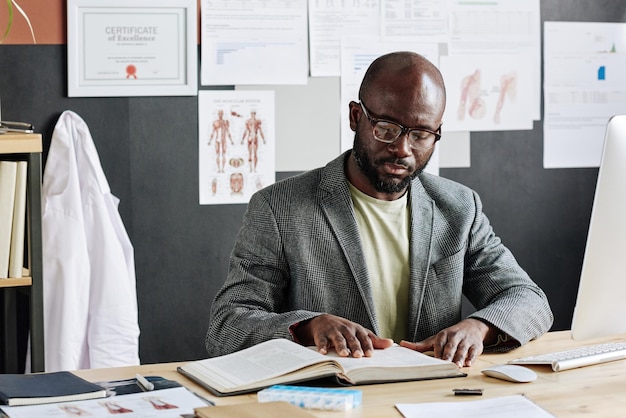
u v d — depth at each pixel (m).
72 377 1.90
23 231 3.23
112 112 3.77
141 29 3.77
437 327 2.48
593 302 2.07
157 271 3.86
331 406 1.73
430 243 2.48
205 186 3.89
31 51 3.66
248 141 3.93
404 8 4.09
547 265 4.35
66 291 3.46
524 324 2.34
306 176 2.53
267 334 2.19
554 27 4.29
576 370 2.07
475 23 4.18
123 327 3.56
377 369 1.94
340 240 2.41
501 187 4.27
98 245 3.58
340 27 4.02
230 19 3.88
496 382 1.96
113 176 3.78
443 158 4.18
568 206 4.36
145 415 1.65
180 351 3.91
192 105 3.86
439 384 1.94
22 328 3.65
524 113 4.27
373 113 2.31
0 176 3.19
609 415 1.72
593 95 4.36
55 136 3.62
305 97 3.99
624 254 2.04
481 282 2.56
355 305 2.41
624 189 2.02
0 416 1.66
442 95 2.34
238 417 1.56
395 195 2.49
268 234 2.43
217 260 3.92
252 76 3.92
